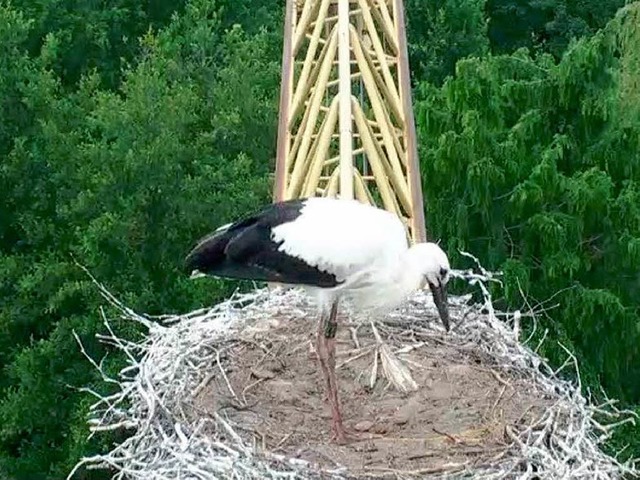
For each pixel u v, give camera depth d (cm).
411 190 1120
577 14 3209
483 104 1833
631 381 1848
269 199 2077
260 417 750
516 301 1698
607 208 1736
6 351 1992
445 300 736
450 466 680
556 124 1855
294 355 838
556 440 708
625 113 1761
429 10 2934
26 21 2248
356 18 1335
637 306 1784
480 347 841
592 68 1780
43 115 2108
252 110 2238
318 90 1145
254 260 734
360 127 1072
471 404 768
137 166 1930
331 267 720
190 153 2048
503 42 3322
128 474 732
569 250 1728
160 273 1952
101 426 796
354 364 827
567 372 1602
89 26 2622
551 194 1708
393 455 703
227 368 815
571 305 1684
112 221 1870
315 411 768
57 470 1809
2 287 1964
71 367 1873
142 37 2667
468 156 1728
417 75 2956
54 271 1908
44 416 1864
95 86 2278
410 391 788
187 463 664
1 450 1912
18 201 2069
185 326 851
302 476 657
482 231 1803
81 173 1992
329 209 741
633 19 1652
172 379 777
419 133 1877
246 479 656
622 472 821
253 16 2892
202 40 2416
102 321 1828
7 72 2083
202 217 1980
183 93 2103
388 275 727
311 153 1117
